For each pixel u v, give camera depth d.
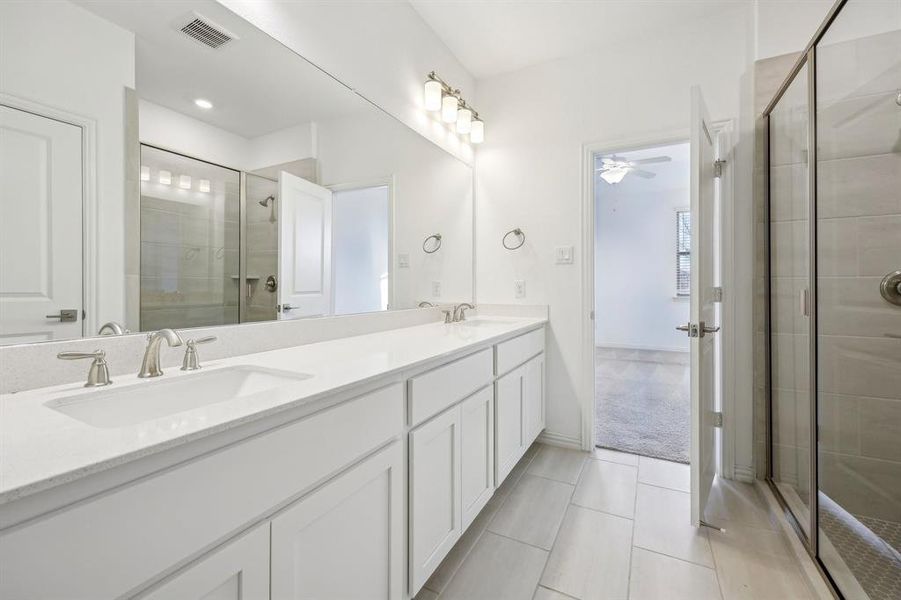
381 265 2.01
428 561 1.27
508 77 2.76
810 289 1.62
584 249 2.52
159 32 1.11
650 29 2.31
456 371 1.48
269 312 1.45
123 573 0.55
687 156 4.80
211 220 1.26
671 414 3.19
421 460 1.25
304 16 1.55
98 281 0.99
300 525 0.83
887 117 1.53
